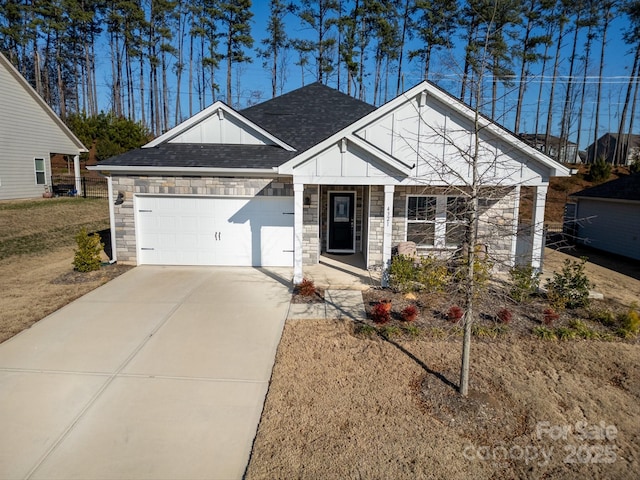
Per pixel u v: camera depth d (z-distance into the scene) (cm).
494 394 559
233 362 641
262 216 1212
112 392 554
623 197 1491
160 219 1208
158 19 4469
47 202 2145
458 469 424
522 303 903
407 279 984
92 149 3741
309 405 527
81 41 4491
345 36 3697
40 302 888
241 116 1279
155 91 4516
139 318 810
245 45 4116
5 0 3825
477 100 554
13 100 2119
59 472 414
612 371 631
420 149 1048
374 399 541
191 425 489
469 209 566
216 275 1129
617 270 1319
